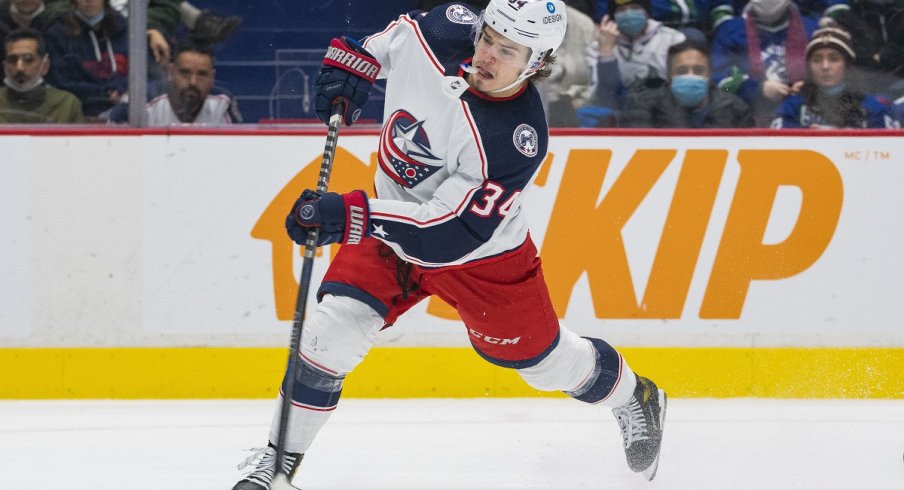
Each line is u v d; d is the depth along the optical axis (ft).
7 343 51.13
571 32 52.37
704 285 51.85
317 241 27.48
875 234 51.98
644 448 34.32
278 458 28.27
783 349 51.93
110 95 52.37
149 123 52.21
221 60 52.54
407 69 29.09
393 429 44.21
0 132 50.90
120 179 51.13
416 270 30.07
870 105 52.85
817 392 51.98
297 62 52.80
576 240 51.70
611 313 51.75
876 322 52.03
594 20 52.31
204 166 51.29
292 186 51.47
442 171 28.81
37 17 51.90
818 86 52.70
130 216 51.11
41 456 38.81
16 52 51.85
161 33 52.03
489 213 27.27
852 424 45.24
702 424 45.27
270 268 51.39
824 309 51.98
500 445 41.01
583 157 51.80
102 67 52.21
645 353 51.75
